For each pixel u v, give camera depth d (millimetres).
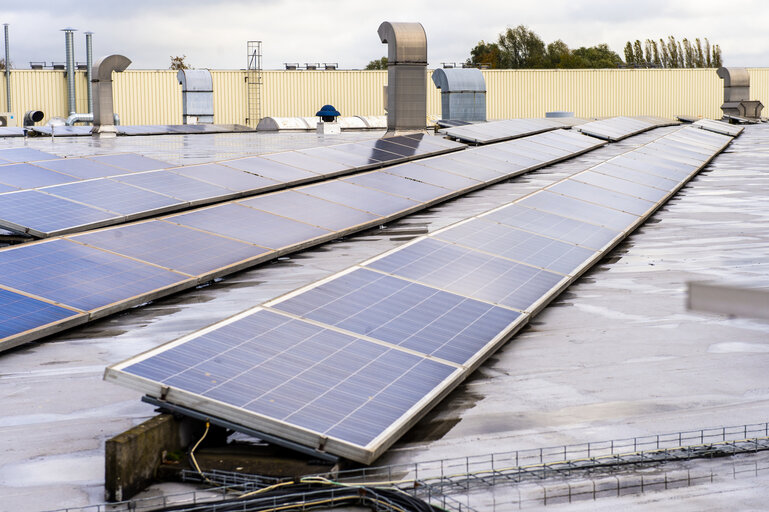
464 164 35156
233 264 18797
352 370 10656
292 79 89125
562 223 21125
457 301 13891
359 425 9492
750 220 26000
